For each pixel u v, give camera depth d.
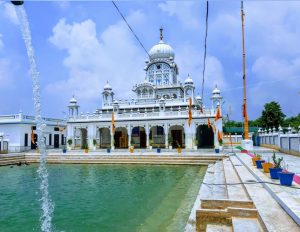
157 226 7.90
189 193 11.88
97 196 11.83
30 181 15.99
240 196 7.99
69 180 16.08
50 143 38.69
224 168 15.30
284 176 8.05
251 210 6.23
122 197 11.57
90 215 9.11
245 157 18.28
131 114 33.38
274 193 7.04
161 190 12.80
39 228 7.95
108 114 34.16
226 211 6.43
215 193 9.45
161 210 9.50
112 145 32.12
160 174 17.78
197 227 6.56
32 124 35.44
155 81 43.41
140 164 23.50
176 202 10.47
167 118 31.62
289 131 21.42
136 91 40.84
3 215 9.24
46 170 19.98
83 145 36.91
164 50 44.12
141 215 9.02
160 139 35.50
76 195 12.08
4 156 24.91
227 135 43.50
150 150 29.98
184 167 21.16
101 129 38.09
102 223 8.29
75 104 35.78
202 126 38.62
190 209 9.41
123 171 19.59
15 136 33.50
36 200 11.27
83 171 19.92
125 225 8.07
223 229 6.11
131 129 32.97
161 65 43.44
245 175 11.16
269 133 30.11
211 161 22.20
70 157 25.75
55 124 39.88
